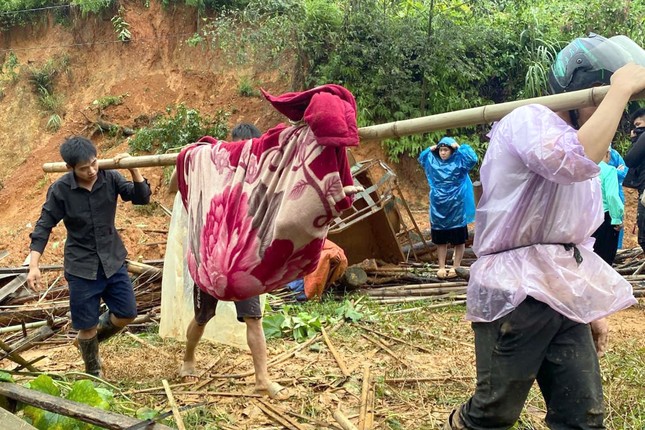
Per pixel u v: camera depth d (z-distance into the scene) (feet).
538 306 8.41
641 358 16.40
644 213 22.90
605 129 7.64
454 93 40.16
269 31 40.88
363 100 39.42
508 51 42.14
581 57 8.79
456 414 9.45
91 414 9.21
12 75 51.80
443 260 27.58
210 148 12.20
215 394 14.67
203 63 46.85
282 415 13.42
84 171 14.71
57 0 53.01
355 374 15.99
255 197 10.83
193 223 12.22
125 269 16.12
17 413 11.32
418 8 41.45
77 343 17.63
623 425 12.35
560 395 8.63
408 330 19.89
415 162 41.42
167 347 19.16
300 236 10.24
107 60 50.19
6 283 25.53
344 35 39.65
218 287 11.39
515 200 8.44
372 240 26.84
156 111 46.39
